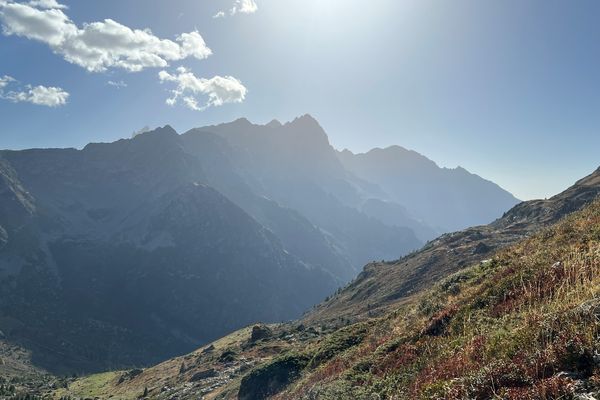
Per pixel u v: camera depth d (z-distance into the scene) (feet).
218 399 163.43
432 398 40.27
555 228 96.02
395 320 106.52
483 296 69.67
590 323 35.81
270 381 128.67
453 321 68.69
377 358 78.23
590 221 86.38
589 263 57.93
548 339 37.91
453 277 99.60
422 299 103.14
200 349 508.12
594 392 28.32
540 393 30.50
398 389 57.52
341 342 123.54
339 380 75.20
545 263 68.39
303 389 97.66
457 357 49.73
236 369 242.37
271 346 282.97
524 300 57.88
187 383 257.96
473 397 35.47
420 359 63.72
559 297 50.96
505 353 40.40
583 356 32.73
